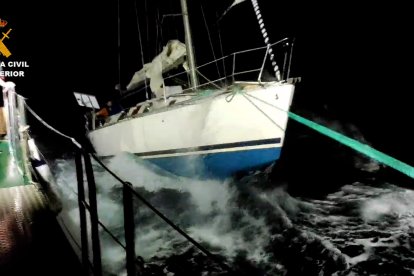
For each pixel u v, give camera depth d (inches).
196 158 366.6
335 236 290.5
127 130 438.3
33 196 226.5
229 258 259.9
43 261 152.3
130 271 108.6
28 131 280.2
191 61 394.9
